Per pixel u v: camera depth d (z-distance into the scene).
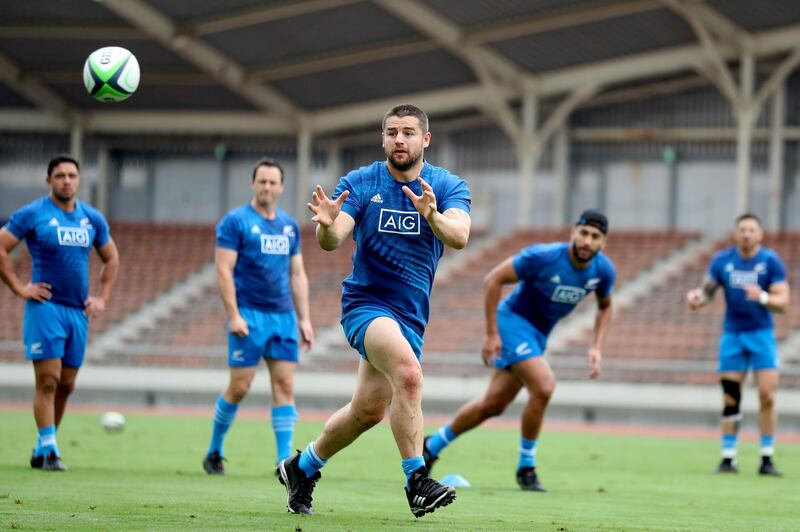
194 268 111.94
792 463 49.72
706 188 113.31
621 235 105.62
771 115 109.69
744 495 34.25
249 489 29.92
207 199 126.88
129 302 107.25
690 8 86.81
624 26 92.12
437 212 21.05
